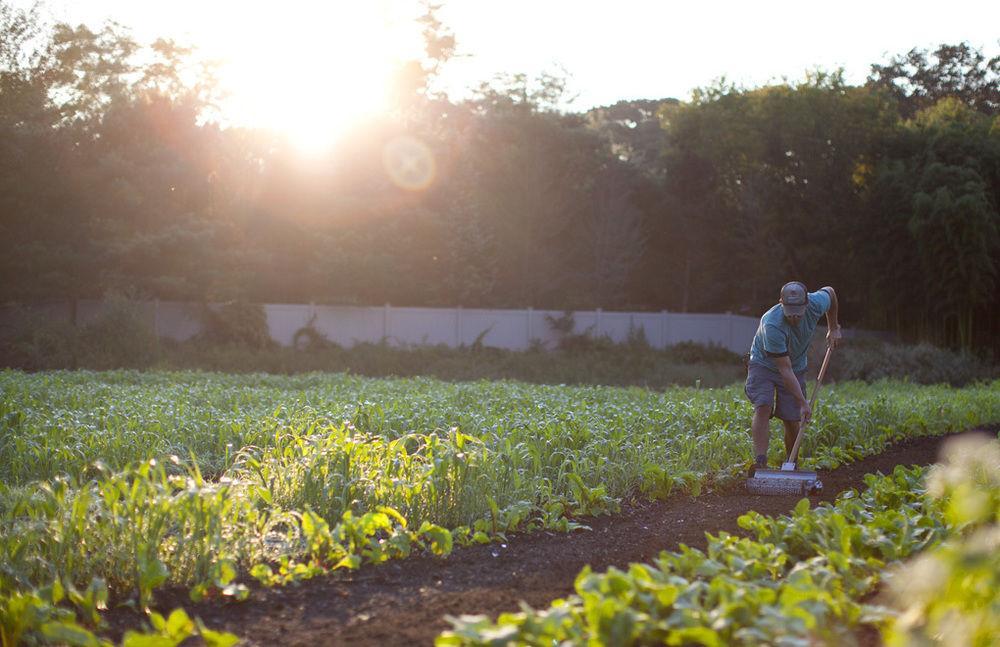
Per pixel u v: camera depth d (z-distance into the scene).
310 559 5.19
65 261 30.09
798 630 2.92
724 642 3.05
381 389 16.11
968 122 36.44
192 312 31.22
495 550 5.56
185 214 32.28
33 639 3.78
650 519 6.58
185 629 3.36
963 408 13.88
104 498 4.97
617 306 42.25
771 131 39.31
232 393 14.37
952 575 2.95
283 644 3.83
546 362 32.03
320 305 33.12
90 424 9.78
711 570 3.84
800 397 7.93
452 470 6.14
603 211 42.72
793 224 39.69
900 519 4.92
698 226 44.00
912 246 33.78
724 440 8.98
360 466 6.35
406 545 5.27
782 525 4.94
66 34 33.28
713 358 35.50
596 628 3.04
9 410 10.38
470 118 43.56
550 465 7.76
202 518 4.78
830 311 8.38
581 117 44.03
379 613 4.24
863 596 4.18
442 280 36.03
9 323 29.08
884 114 38.50
